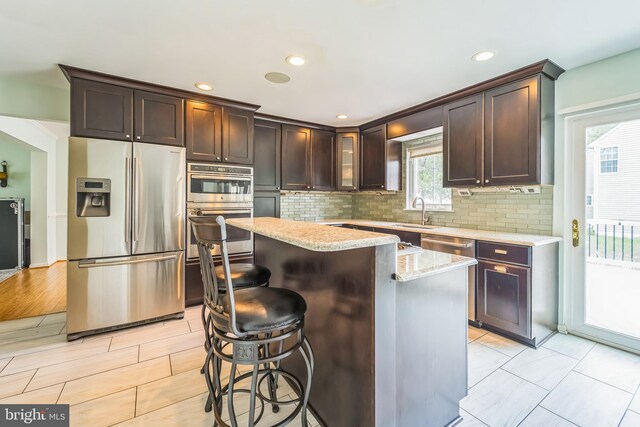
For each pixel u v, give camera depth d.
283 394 1.86
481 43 2.12
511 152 2.62
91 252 2.57
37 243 5.27
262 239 2.31
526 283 2.35
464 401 1.75
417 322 1.41
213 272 1.29
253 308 1.28
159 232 2.87
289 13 1.79
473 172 2.92
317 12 1.78
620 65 2.27
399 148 4.24
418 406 1.42
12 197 5.30
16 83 2.74
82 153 2.52
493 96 2.75
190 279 3.18
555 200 2.66
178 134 3.02
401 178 4.29
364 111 3.77
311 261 1.69
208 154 3.23
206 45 2.17
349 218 5.17
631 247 2.30
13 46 2.17
